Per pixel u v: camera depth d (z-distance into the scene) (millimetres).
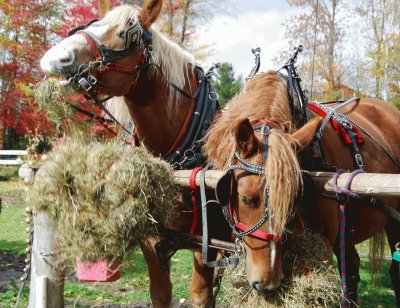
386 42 18391
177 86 3242
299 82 3057
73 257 2508
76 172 2451
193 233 3057
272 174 2178
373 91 19484
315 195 2553
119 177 2420
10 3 14438
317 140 2828
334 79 19578
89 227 2430
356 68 19719
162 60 3209
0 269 6199
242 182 2277
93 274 2707
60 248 2621
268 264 2271
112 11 3139
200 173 2701
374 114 4230
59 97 2936
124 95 3191
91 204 2426
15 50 14273
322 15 19297
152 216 2582
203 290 3217
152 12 3170
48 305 2883
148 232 2619
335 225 2930
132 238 2525
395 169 3916
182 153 3205
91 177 2424
